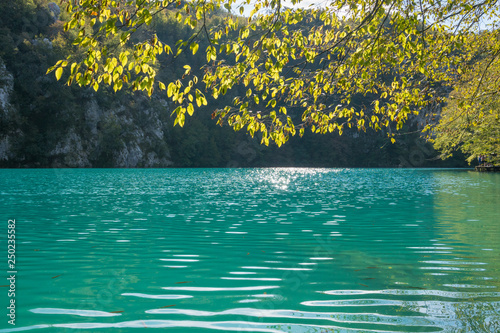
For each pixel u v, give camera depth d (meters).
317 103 6.20
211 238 8.49
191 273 5.78
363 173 55.50
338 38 6.10
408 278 5.48
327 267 6.11
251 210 13.46
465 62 8.46
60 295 4.77
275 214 12.40
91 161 81.69
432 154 101.94
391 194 20.00
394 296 4.72
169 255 6.92
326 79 6.00
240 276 5.62
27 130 77.19
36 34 87.19
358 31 5.91
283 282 5.33
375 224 10.38
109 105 86.88
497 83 8.05
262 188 24.78
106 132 82.00
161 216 11.91
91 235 8.82
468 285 5.14
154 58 4.26
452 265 6.19
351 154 116.69
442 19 7.08
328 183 30.70
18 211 12.91
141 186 26.28
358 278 5.50
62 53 81.44
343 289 5.01
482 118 8.23
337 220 11.16
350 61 5.88
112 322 3.95
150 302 4.54
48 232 9.17
